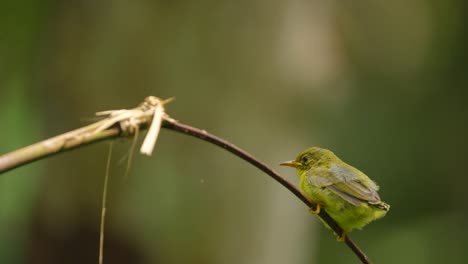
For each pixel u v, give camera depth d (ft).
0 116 44.34
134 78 42.86
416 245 52.65
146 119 16.05
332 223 25.53
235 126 43.16
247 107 43.16
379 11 46.47
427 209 54.65
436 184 54.44
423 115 54.85
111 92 43.04
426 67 54.24
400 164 53.78
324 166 26.66
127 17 42.57
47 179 44.01
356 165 52.65
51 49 44.39
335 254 50.75
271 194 43.70
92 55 43.24
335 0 44.73
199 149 42.88
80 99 43.55
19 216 44.47
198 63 42.80
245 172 43.24
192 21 42.57
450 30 54.65
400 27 48.44
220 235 43.19
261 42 42.78
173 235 43.04
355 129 52.47
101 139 15.33
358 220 25.07
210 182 43.01
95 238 43.73
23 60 45.03
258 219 43.57
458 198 54.85
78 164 43.19
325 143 51.24
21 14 44.47
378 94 52.24
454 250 53.31
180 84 42.78
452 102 55.62
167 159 42.86
